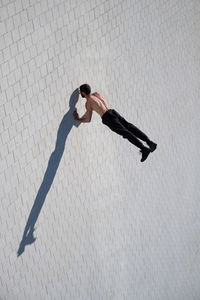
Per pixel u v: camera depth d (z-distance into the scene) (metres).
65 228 8.55
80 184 8.73
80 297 9.13
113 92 9.05
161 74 10.33
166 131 10.84
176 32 10.56
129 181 9.98
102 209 9.38
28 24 7.24
